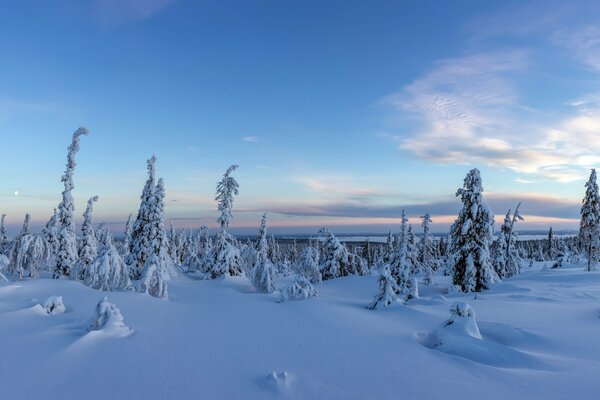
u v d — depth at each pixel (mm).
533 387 7117
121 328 9172
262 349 8789
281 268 69812
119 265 18406
